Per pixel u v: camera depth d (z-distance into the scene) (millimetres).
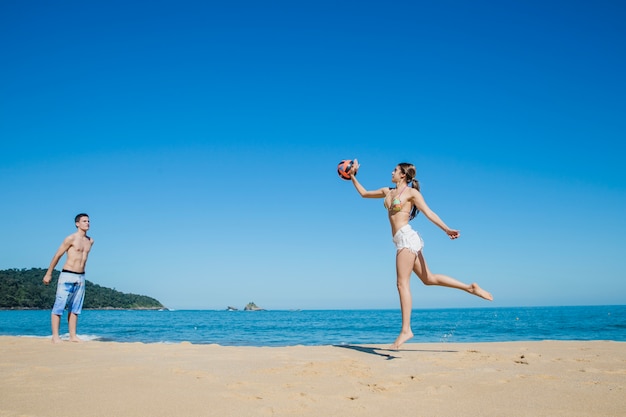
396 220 5422
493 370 4168
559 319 38219
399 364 4539
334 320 45219
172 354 5379
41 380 3588
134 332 19219
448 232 5141
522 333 17484
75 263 7301
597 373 4090
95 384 3443
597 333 17406
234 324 33281
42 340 7590
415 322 35000
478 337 15094
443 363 4637
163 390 3262
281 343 12711
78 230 7410
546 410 2797
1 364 4453
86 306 104562
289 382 3588
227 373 3965
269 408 2809
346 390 3328
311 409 2809
